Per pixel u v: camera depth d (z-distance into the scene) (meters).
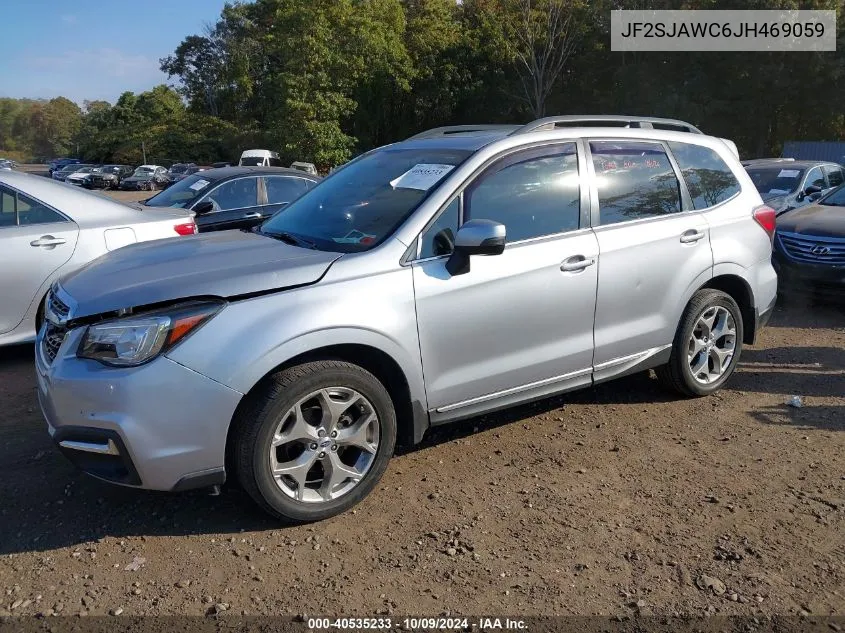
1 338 5.66
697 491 3.75
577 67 44.91
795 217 8.23
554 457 4.15
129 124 76.88
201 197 8.83
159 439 3.06
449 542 3.28
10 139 150.25
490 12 45.06
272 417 3.21
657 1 40.81
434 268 3.66
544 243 4.05
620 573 3.05
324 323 3.28
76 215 6.02
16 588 2.94
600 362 4.39
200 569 3.08
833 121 41.03
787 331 7.01
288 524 3.42
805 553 3.19
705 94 39.31
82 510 3.56
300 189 9.55
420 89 46.62
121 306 3.15
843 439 4.38
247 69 58.50
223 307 3.17
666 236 4.59
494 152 4.01
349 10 42.12
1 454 4.17
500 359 3.93
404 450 4.25
